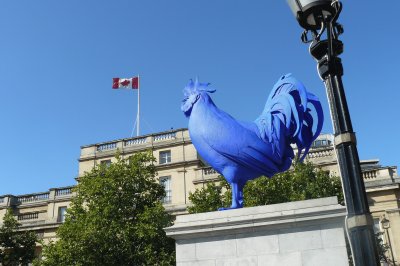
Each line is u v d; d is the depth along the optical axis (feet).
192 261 28.86
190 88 33.99
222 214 29.55
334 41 18.54
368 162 123.44
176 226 29.58
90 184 88.79
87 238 78.43
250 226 28.27
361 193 16.16
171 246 82.02
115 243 80.12
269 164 30.45
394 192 104.22
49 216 136.26
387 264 95.35
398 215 101.76
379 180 106.32
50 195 139.44
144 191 90.74
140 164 92.73
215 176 120.78
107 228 81.56
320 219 27.43
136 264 80.12
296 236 27.66
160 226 82.38
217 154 31.30
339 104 17.65
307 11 18.58
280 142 30.32
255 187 82.74
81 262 78.74
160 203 86.94
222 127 31.30
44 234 132.87
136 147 132.98
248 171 31.04
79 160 138.10
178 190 122.31
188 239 29.53
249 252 28.07
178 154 127.65
